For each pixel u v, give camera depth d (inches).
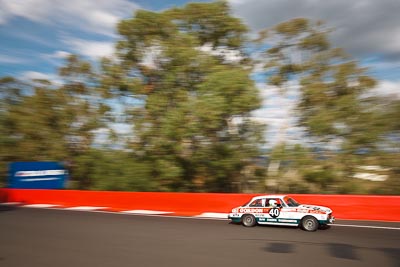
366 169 769.6
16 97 1161.4
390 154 730.8
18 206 758.5
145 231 450.0
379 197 516.7
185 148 867.4
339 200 537.0
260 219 473.1
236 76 761.6
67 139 1085.1
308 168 786.8
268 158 840.9
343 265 285.0
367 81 776.9
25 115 1090.1
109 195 713.0
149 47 922.1
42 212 654.5
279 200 469.4
